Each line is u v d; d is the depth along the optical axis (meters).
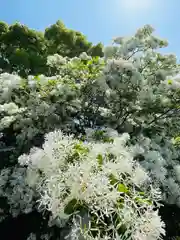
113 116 3.99
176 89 3.56
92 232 1.42
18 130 3.79
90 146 1.82
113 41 4.02
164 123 4.03
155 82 3.93
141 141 3.41
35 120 3.62
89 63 3.76
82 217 1.46
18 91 3.57
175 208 3.76
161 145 3.90
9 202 3.23
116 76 3.55
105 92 3.93
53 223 2.60
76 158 1.69
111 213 1.46
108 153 1.84
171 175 3.48
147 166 2.94
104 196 1.44
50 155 1.70
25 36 10.26
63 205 1.51
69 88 3.60
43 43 10.66
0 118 3.86
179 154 4.12
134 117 3.83
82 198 1.46
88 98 4.06
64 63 4.31
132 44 3.84
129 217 1.40
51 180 1.58
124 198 1.48
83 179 1.50
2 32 10.54
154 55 3.98
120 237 1.37
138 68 3.89
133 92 3.64
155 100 3.65
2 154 3.76
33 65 8.19
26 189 2.97
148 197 1.63
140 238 1.39
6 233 3.47
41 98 3.58
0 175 3.31
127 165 1.70
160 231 1.44
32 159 1.81
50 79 3.60
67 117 3.80
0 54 9.71
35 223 3.27
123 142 2.27
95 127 4.03
